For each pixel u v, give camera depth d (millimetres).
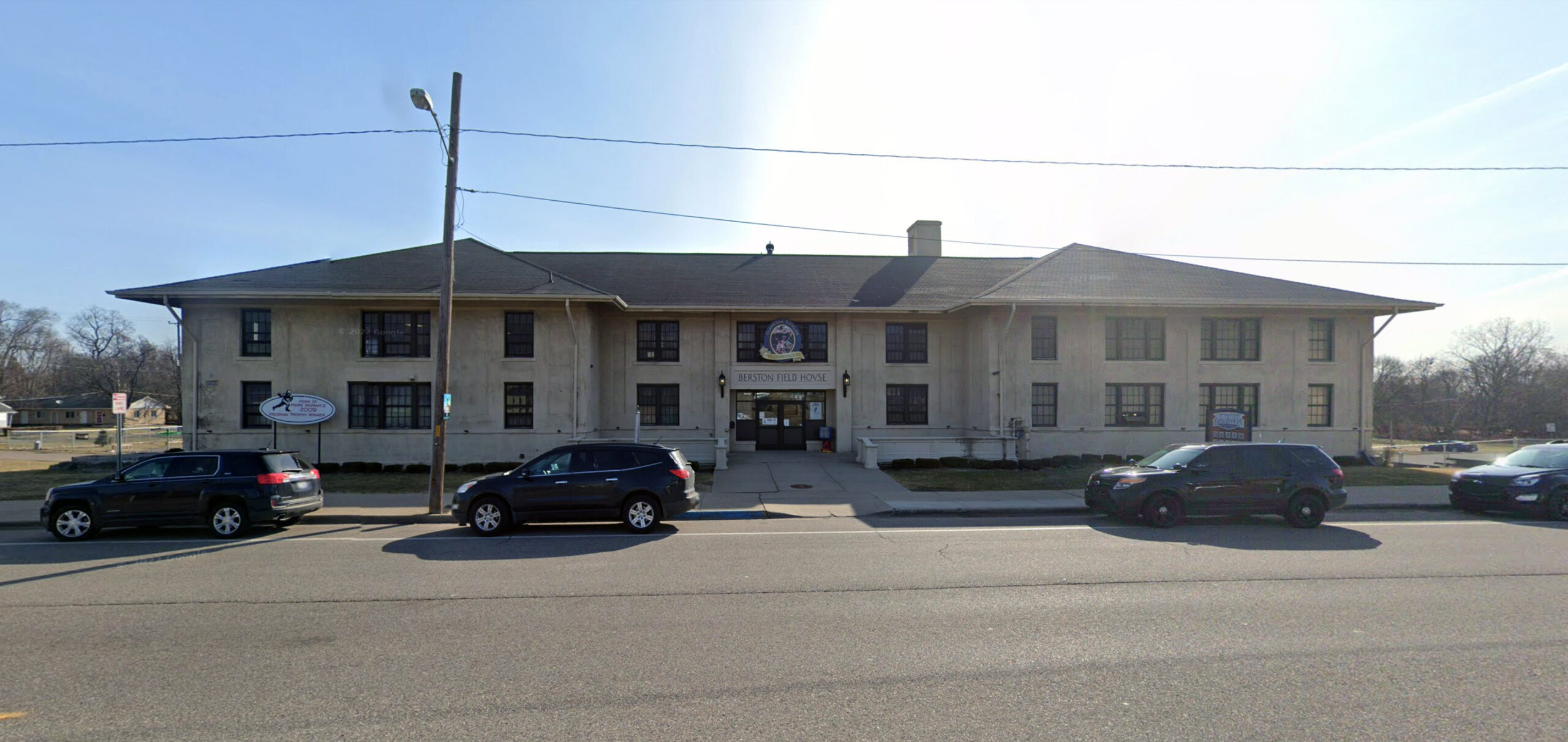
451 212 15383
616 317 26297
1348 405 26172
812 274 28922
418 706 5055
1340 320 26281
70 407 87125
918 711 4945
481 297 22578
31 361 102625
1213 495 13289
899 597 8141
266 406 22625
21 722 4781
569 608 7691
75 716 4891
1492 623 7027
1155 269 27781
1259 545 11344
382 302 23562
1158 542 11656
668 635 6715
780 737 4547
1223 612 7453
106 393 89125
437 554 10859
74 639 6613
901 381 27016
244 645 6426
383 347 23844
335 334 23641
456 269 24781
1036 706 5035
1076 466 23609
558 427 23828
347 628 6969
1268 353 25938
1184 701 5113
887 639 6586
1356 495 17156
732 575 9297
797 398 27688
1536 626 6922
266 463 12945
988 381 25188
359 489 18672
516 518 12734
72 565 10078
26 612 7547
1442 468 25859
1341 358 26203
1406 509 15734
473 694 5285
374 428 23719
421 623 7109
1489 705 5047
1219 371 25781
